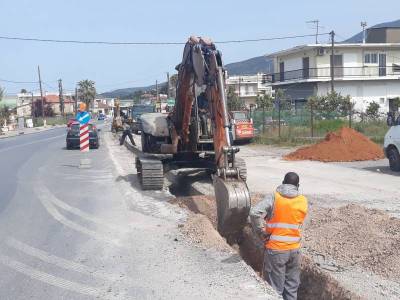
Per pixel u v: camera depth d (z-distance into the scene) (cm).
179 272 704
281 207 623
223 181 849
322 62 5169
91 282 680
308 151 2223
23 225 1022
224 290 628
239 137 3072
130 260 768
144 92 13888
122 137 3438
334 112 3772
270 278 636
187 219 1015
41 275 714
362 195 1276
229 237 934
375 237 800
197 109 1384
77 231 959
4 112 7350
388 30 5778
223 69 1023
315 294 684
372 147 2183
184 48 1283
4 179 1759
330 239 820
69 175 1823
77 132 3259
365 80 5209
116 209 1155
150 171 1390
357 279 661
